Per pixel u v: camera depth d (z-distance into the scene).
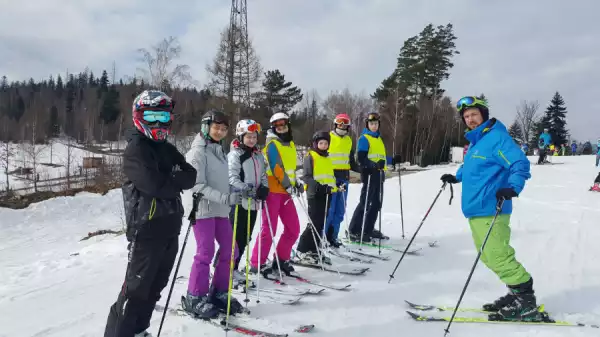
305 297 3.67
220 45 25.44
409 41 34.06
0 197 14.25
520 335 2.89
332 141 5.39
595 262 4.65
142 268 2.32
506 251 3.13
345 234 6.18
